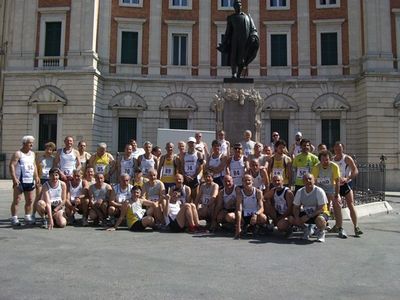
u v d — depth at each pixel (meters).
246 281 5.93
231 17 17.11
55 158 11.39
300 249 8.30
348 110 32.94
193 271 6.44
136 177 11.02
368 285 5.81
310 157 10.83
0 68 37.75
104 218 11.08
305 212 9.51
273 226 10.24
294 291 5.49
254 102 15.96
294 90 33.50
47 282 5.77
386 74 31.30
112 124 33.00
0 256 7.29
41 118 31.92
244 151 13.16
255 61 33.88
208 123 33.50
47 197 10.50
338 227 9.88
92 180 11.51
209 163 11.68
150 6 34.12
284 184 11.20
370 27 31.95
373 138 31.23
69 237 9.23
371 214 14.27
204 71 33.91
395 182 30.83
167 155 11.67
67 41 31.98
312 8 34.16
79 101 31.22
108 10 33.28
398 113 31.42
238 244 8.74
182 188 10.84
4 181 28.67
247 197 9.95
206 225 10.95
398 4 32.38
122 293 5.30
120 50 33.53
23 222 11.26
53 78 31.58
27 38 32.16
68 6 32.09
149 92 33.38
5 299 5.04
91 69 31.09
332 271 6.56
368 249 8.35
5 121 31.84
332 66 33.47
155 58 33.72
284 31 34.25
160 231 10.29
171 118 33.69
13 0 33.62
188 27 34.28
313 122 33.31
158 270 6.47
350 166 10.55
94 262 6.93
